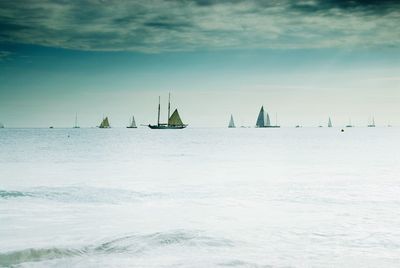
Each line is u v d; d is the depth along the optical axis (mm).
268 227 11844
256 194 18797
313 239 10469
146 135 153250
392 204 15836
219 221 12789
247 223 12398
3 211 14555
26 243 9766
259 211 14539
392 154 49875
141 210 14867
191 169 31766
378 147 68375
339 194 18578
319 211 14445
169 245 9773
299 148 65875
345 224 12250
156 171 30203
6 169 31438
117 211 14680
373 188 20547
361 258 8844
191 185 22156
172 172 29406
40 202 16656
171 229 11414
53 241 9977
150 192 19531
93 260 8617
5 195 18344
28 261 8508
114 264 8352
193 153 53156
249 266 8281
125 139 112312
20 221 12727
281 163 37188
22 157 44094
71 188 20781
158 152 55312
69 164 36125
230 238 10484
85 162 38375
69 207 15500
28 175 27203
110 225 12141
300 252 9289
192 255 9008
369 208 15016
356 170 30375
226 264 8383
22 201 16859
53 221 12742
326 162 38094
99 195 18562
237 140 105500
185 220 12953
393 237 10672
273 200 17094
